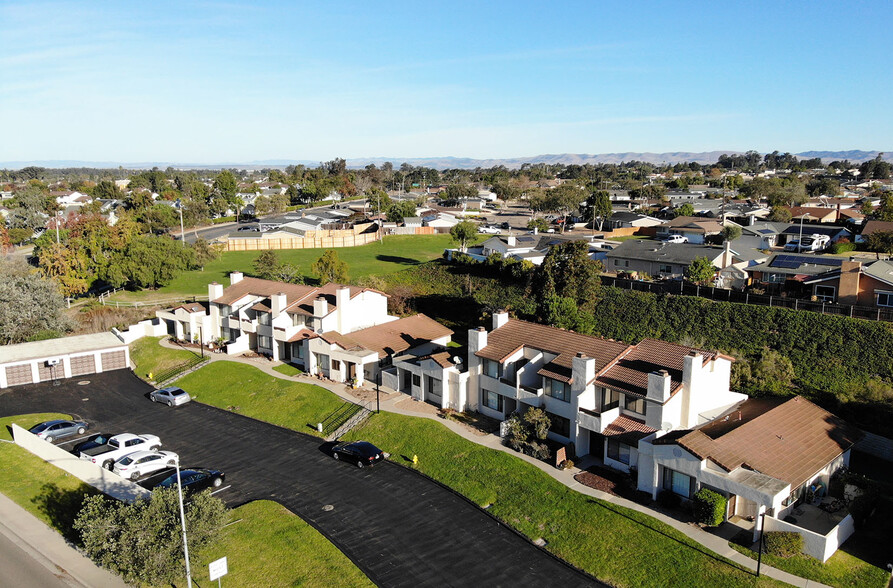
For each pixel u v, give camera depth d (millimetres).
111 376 62219
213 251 109875
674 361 39594
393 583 28859
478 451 40438
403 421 45594
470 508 35281
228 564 30891
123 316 78000
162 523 27625
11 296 68438
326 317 57469
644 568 29031
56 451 42469
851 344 50812
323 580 29359
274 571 30234
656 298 63781
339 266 83000
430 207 187000
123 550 27141
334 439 45188
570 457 39375
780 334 54562
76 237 92938
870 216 107250
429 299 80312
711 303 60344
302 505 36219
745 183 182000
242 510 35875
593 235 113125
